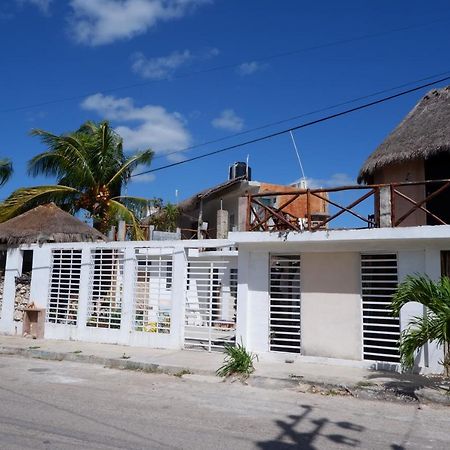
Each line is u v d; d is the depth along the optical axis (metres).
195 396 8.41
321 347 11.32
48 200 22.77
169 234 18.83
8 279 16.17
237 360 10.15
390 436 6.29
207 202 22.52
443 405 8.03
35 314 15.44
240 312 12.23
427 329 8.09
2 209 21.36
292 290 12.54
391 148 12.73
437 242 10.36
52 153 22.67
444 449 5.79
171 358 11.69
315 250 11.59
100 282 14.75
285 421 6.90
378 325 10.84
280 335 12.34
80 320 14.77
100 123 23.22
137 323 14.06
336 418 7.16
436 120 12.53
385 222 10.56
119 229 16.53
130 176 24.44
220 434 6.12
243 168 21.95
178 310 13.34
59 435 5.84
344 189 11.05
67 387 8.89
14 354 13.07
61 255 15.55
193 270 16.25
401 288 8.61
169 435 5.99
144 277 14.16
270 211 11.84
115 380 9.74
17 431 5.97
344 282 11.27
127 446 5.50
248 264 12.32
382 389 8.73
